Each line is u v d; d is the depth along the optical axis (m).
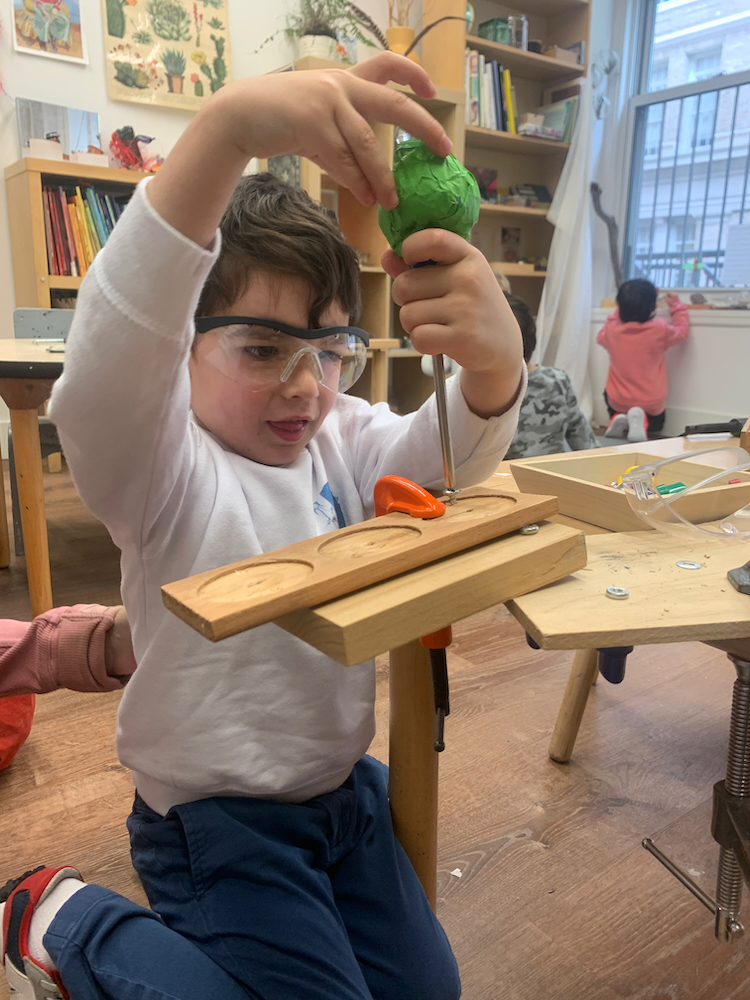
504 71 4.02
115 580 1.98
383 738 1.28
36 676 0.86
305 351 0.63
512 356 0.63
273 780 0.69
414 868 0.77
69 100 3.17
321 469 0.79
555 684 1.50
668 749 1.29
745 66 4.03
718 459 1.07
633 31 4.45
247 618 0.42
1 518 2.06
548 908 0.95
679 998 0.83
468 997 0.83
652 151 4.50
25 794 1.14
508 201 4.30
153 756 0.70
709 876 1.00
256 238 0.62
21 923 0.67
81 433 0.56
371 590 0.47
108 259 0.52
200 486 0.66
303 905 0.65
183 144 0.50
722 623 0.52
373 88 0.51
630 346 4.16
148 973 0.61
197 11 3.35
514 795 1.17
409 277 0.56
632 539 0.72
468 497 0.64
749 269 4.16
